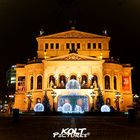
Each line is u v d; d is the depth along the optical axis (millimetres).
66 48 114625
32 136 23453
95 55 114312
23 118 53781
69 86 97438
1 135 24719
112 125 37125
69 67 103250
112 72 107500
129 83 112188
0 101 129375
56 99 97125
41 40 115250
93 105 95812
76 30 115812
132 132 27328
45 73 103188
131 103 110500
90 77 101875
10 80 134000
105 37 114938
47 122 43125
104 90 103625
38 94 104688
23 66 115000
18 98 111062
